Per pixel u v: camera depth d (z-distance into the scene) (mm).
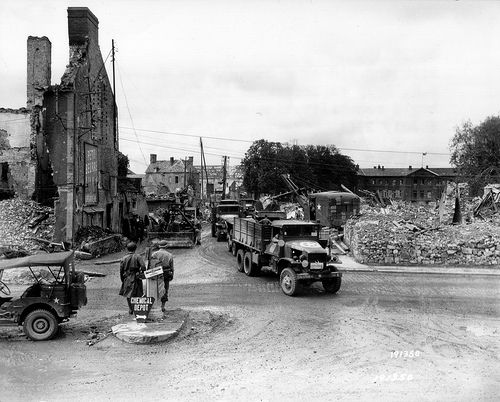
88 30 33000
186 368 10141
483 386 9250
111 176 38500
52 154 30031
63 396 8672
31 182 32094
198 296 17266
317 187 91688
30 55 33250
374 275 22188
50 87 30203
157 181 101312
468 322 13953
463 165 73312
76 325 13250
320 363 10508
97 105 35250
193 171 103812
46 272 17859
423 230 27750
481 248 25062
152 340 11750
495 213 37500
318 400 8609
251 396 8758
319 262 17328
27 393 8781
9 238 26797
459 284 20078
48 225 28859
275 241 19062
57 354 10922
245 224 22281
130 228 39906
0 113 32781
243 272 22469
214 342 11906
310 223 18891
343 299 16938
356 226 27719
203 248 31906
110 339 11992
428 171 124500
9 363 10336
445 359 10836
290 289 17344
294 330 13000
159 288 13758
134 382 9344
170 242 32344
